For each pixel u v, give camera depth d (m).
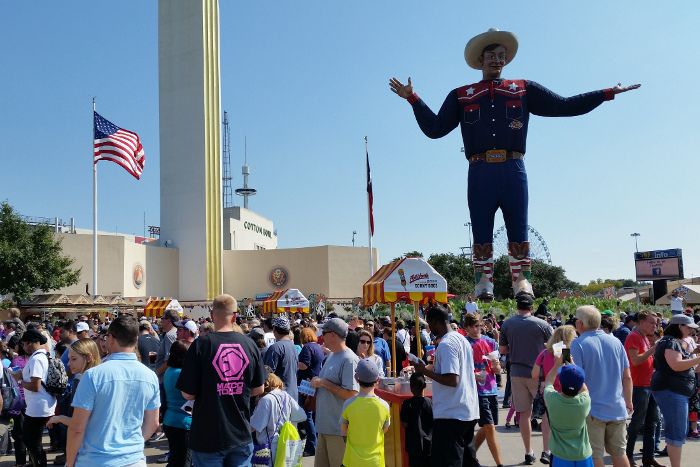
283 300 22.56
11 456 10.05
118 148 30.06
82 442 4.12
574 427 5.24
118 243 44.50
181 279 50.94
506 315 24.16
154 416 4.45
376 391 7.50
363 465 5.59
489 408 7.77
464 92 20.97
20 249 33.00
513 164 20.52
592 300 28.17
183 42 52.72
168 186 52.06
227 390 4.76
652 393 7.20
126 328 4.40
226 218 61.12
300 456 6.29
